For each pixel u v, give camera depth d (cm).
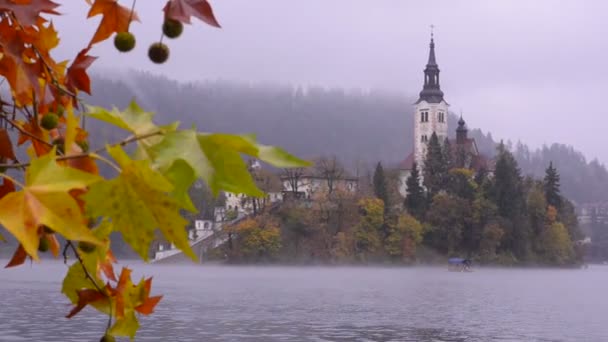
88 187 176
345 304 7256
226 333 4753
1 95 246
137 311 256
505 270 17875
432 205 18500
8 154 225
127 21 229
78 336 4362
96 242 175
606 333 5184
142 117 183
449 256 18012
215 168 174
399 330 5181
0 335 4359
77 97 246
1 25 243
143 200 177
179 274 13275
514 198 18838
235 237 16712
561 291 10312
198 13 208
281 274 14088
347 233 16938
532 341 4741
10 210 172
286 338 4581
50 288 8500
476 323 5781
